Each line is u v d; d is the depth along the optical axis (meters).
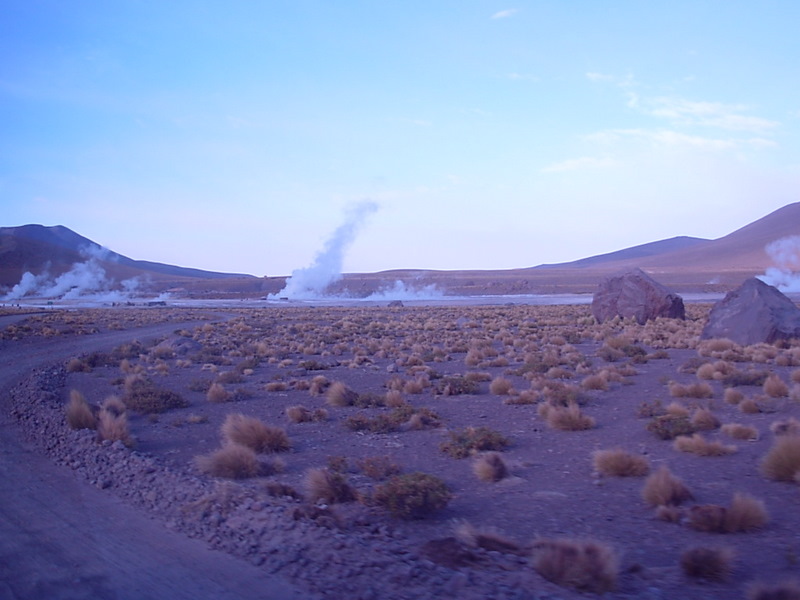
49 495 13.17
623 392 26.09
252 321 81.62
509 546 10.23
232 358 43.81
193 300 164.75
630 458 14.66
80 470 15.15
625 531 11.22
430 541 10.42
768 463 14.12
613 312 63.94
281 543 10.13
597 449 17.20
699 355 38.56
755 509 11.18
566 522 11.69
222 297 178.88
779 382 24.36
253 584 8.79
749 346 39.66
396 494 11.89
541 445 17.80
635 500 12.91
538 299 145.62
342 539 10.10
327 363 39.22
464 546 10.13
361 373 34.19
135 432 20.06
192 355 43.56
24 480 14.32
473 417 21.77
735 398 22.92
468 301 142.75
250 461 14.71
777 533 11.02
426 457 16.66
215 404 25.27
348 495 12.67
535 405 23.69
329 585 8.70
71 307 130.12
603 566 8.73
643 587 8.85
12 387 29.67
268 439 17.25
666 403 23.22
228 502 11.97
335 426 20.67
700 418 19.16
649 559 9.98
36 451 17.23
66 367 38.56
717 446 16.17
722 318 44.12
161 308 121.31
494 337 54.47
